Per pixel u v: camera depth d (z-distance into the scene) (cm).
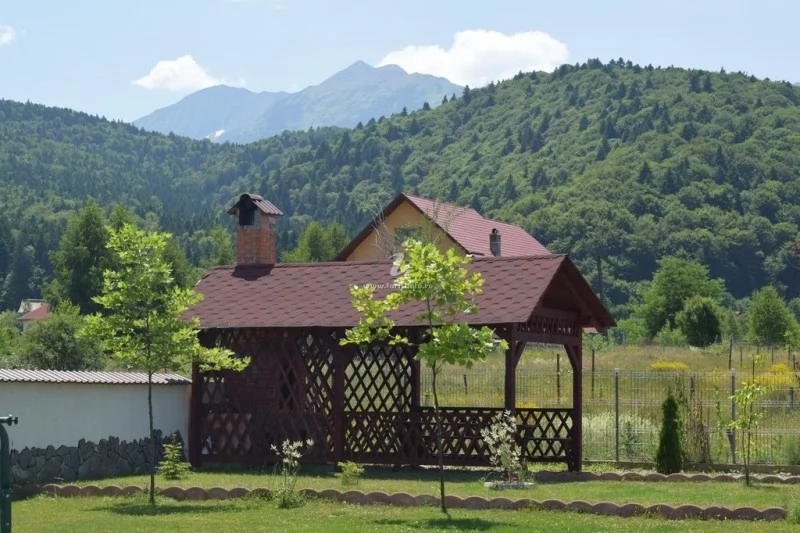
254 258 3130
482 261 2758
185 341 2198
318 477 2612
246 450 2852
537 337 2667
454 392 3519
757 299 7269
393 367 2902
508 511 2028
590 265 14162
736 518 1934
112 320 2156
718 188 15775
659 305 8931
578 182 16450
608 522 1889
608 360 5416
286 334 2833
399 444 2725
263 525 1853
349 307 2786
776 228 14925
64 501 2212
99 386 2619
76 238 9812
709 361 5447
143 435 2761
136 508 2095
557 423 3125
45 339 4219
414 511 2034
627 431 2948
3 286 18088
